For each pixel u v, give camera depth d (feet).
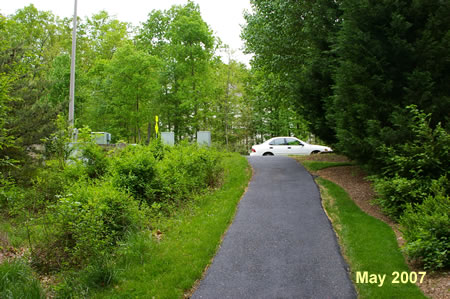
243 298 16.10
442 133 24.61
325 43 44.60
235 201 31.45
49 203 27.37
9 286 16.21
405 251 18.90
